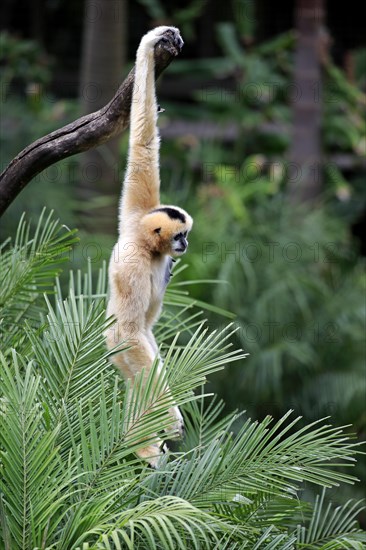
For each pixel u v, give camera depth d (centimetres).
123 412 618
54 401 658
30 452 592
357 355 1546
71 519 576
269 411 1489
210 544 613
